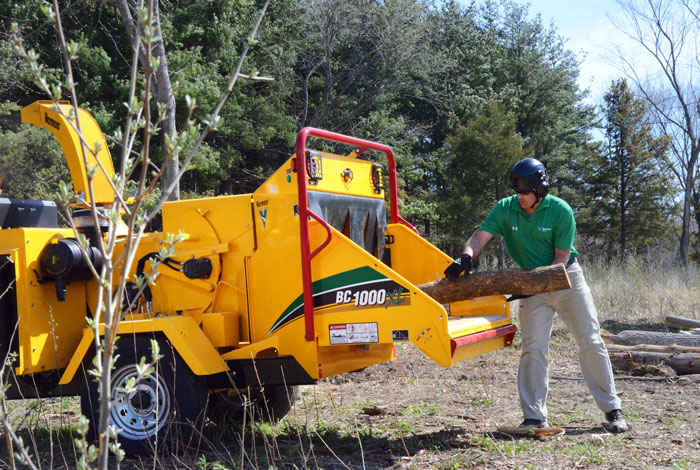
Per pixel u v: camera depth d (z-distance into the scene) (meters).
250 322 4.89
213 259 4.98
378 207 5.75
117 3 12.89
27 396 5.16
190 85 21.16
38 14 20.12
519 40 44.59
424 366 8.28
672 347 7.58
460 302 5.43
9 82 18.73
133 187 14.93
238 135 25.98
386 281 4.42
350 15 27.83
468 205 30.12
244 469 4.35
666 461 4.25
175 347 4.58
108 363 1.88
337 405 6.49
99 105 21.41
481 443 4.73
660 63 34.00
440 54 30.72
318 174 4.88
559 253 4.96
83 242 1.86
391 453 4.62
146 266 5.18
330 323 4.60
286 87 27.64
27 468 4.40
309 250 4.62
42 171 15.89
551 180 42.50
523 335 5.09
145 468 4.42
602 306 12.22
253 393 5.77
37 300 5.01
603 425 5.19
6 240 5.01
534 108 42.16
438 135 38.88
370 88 29.77
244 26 26.50
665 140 35.22
